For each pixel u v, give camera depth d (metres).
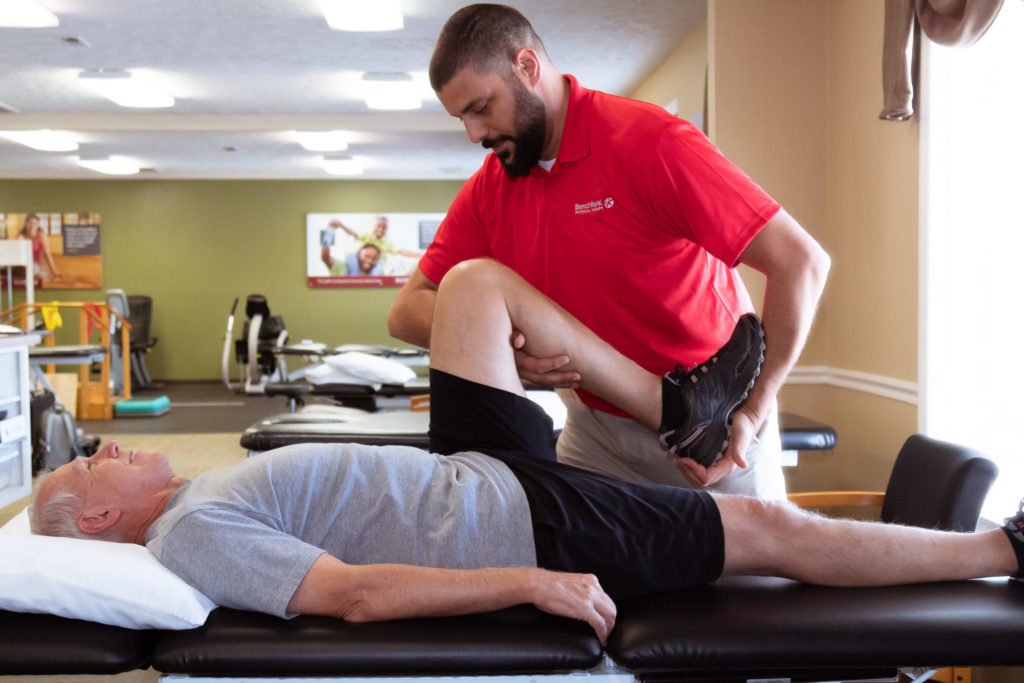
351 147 8.95
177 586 1.30
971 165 2.70
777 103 3.68
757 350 1.56
